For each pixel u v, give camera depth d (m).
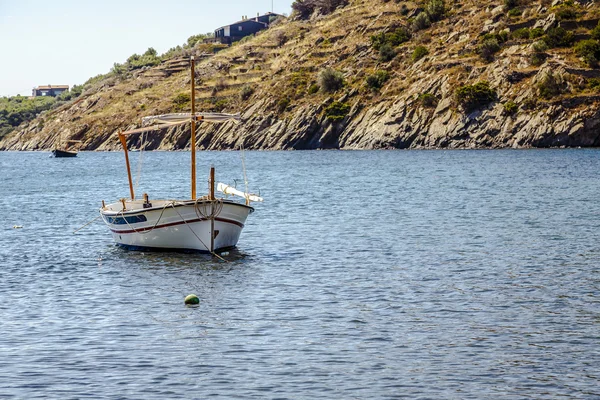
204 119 47.00
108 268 41.03
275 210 67.19
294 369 24.38
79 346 26.80
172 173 132.50
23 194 93.31
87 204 78.94
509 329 28.23
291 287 35.56
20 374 24.14
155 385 23.19
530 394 22.39
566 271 38.19
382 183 95.12
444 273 38.25
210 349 26.33
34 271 40.44
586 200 70.56
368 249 45.75
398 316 30.16
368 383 23.23
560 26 197.38
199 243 44.78
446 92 190.25
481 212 63.28
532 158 137.50
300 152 194.75
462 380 23.42
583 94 174.12
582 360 24.95
